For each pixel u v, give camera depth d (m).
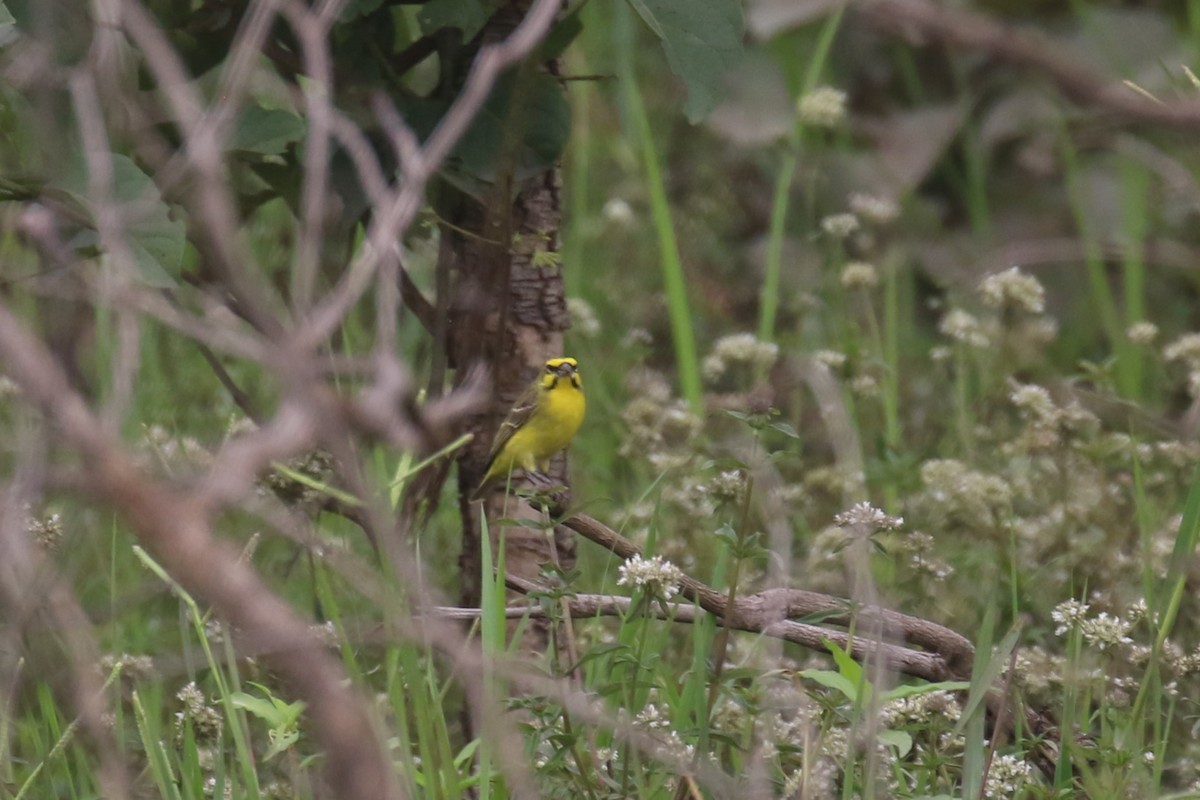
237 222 8.12
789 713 8.55
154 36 5.96
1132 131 14.61
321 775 6.95
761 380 12.23
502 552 7.26
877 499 11.55
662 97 19.05
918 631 8.11
